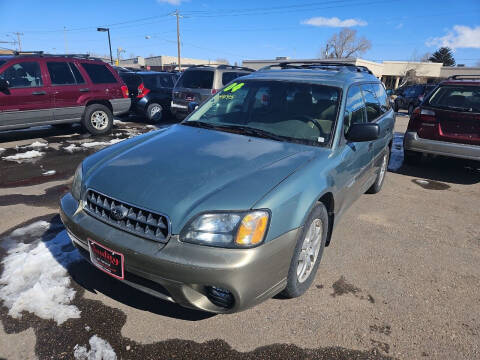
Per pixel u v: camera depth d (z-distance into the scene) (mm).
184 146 2721
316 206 2500
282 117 3164
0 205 4062
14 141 7441
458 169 6660
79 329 2248
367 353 2191
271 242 2037
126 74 10500
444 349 2252
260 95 3408
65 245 3176
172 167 2354
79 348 2109
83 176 2502
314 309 2549
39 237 3318
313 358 2133
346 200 3258
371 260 3264
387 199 4918
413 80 51875
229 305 2051
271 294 2197
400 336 2340
